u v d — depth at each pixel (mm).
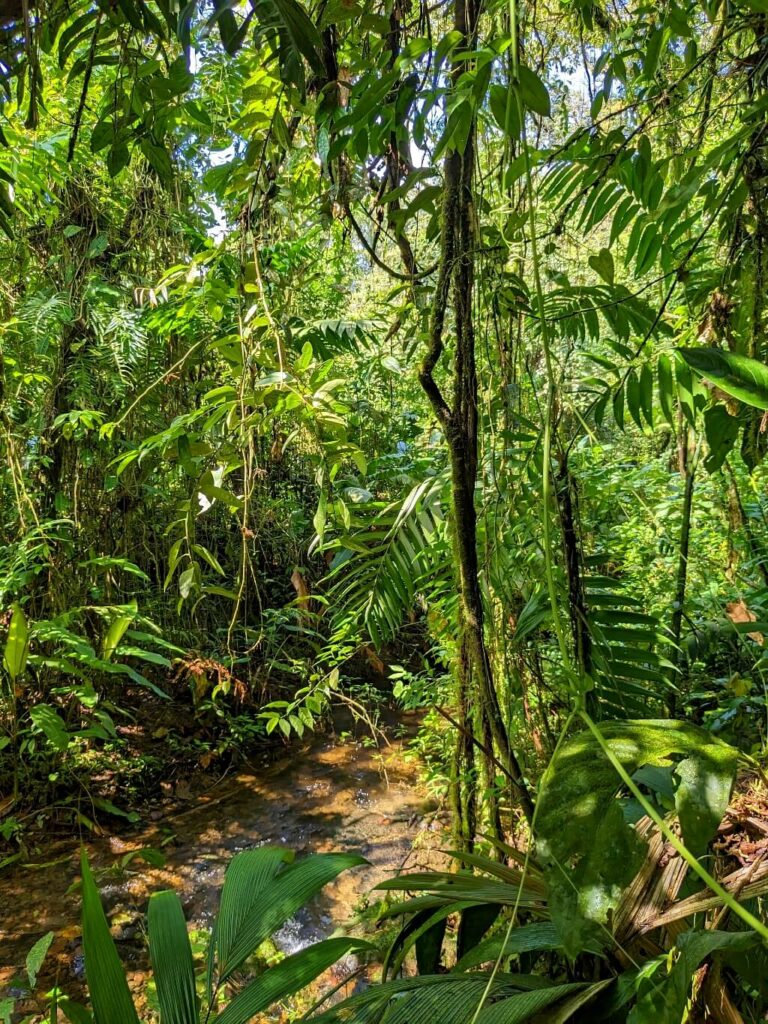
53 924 2020
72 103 2197
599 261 1395
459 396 1249
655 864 915
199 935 1857
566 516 1289
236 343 1362
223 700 3270
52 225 2674
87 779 2695
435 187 1198
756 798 1136
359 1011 874
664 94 1138
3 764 2510
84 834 2496
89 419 2357
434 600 2213
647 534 2350
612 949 874
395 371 2707
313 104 1211
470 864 1143
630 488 2475
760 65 1071
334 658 2656
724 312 1281
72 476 2797
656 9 1166
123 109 1022
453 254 1209
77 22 905
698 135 1233
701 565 2107
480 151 1695
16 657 1847
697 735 746
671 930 905
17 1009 1689
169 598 3303
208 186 1510
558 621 769
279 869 1158
